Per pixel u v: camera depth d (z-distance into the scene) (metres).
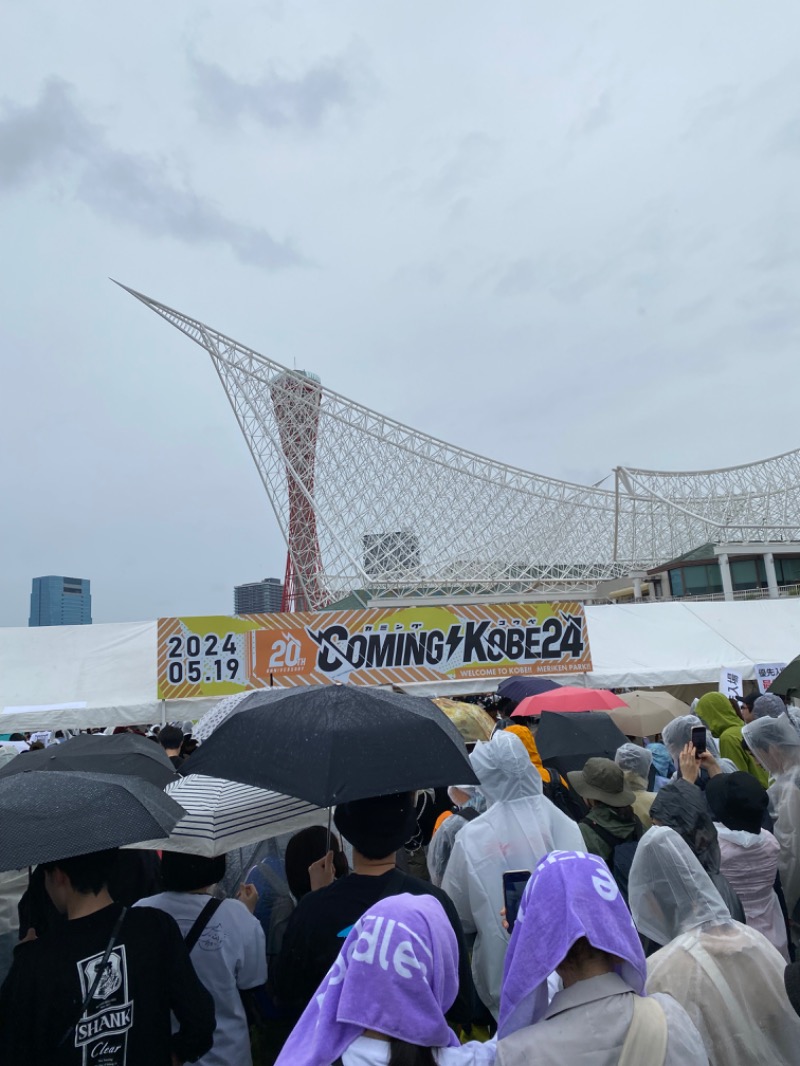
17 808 3.28
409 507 59.06
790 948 5.14
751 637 20.67
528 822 4.27
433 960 2.43
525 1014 2.64
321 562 50.91
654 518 72.56
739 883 4.54
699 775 6.16
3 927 5.12
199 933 3.88
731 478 77.62
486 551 63.34
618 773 5.29
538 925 2.60
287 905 4.88
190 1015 3.17
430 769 3.66
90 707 15.30
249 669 15.85
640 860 3.46
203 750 3.96
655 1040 2.42
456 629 16.91
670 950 3.21
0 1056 2.97
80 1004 2.98
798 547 57.16
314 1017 2.51
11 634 17.08
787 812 5.22
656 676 18.19
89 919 3.21
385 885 3.47
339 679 16.19
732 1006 2.99
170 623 15.72
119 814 3.36
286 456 51.22
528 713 9.27
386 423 57.19
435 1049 2.39
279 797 4.80
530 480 66.19
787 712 7.61
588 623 20.70
